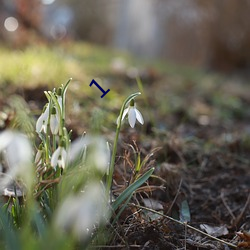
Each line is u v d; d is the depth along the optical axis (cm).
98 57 988
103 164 184
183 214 305
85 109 477
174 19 1590
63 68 590
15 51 732
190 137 464
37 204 214
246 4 1558
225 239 273
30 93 493
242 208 326
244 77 1477
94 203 152
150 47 1833
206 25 1587
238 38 1603
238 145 458
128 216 247
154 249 236
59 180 200
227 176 377
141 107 593
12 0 905
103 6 2067
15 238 173
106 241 221
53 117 204
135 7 1933
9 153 167
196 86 938
